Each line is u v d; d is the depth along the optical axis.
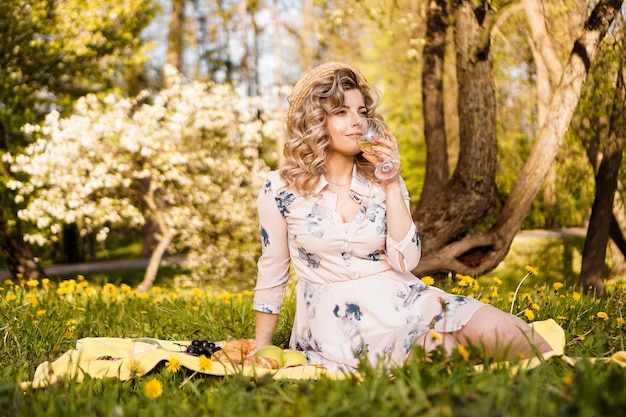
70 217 11.74
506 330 2.66
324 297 3.08
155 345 3.44
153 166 12.51
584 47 7.09
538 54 8.84
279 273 3.34
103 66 13.98
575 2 7.71
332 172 3.15
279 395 2.35
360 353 2.96
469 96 7.17
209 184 12.73
